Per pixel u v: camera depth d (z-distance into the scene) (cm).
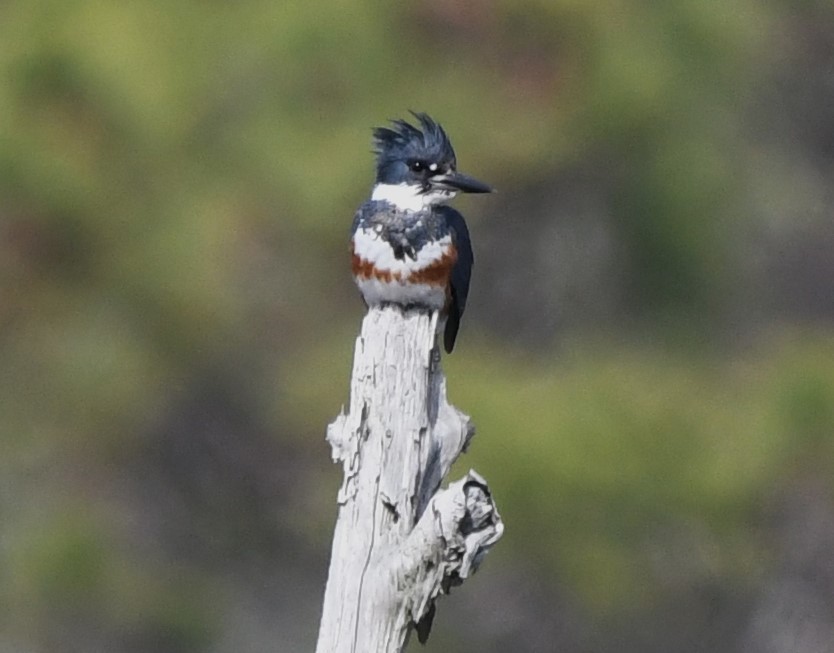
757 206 1688
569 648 1427
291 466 1572
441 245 952
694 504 1249
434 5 1374
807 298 1817
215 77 1352
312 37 1340
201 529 1588
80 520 1484
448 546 697
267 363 1432
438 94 1350
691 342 1486
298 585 1633
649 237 1473
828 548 1341
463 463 1230
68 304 1367
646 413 1277
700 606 1359
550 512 1240
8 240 1341
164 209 1355
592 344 1456
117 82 1319
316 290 1406
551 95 1375
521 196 1476
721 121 1534
